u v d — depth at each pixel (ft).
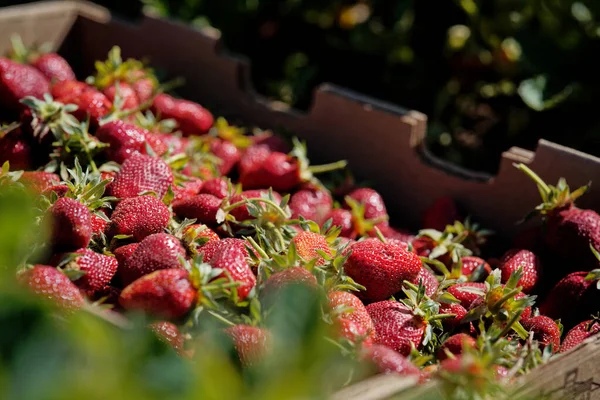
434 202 2.91
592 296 2.52
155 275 2.16
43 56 3.07
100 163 2.64
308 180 2.83
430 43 3.82
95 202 2.41
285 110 3.11
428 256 2.68
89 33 3.30
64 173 2.56
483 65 3.72
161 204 2.42
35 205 2.36
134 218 2.38
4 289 1.49
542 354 2.28
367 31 3.87
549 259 2.67
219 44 3.19
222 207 2.53
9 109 2.78
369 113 2.95
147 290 2.15
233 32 3.92
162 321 2.14
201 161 2.87
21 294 1.49
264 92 4.11
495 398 2.04
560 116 3.51
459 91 3.84
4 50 3.13
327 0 3.92
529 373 2.10
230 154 2.94
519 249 2.68
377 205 2.82
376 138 2.96
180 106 3.01
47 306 1.54
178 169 2.71
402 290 2.38
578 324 2.48
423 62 3.84
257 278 2.25
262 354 2.05
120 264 2.30
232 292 2.19
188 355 2.10
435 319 2.33
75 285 2.23
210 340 1.80
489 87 3.75
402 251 2.39
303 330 1.48
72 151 2.63
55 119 2.66
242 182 2.85
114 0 4.01
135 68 3.03
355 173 3.01
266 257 2.32
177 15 3.84
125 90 2.91
